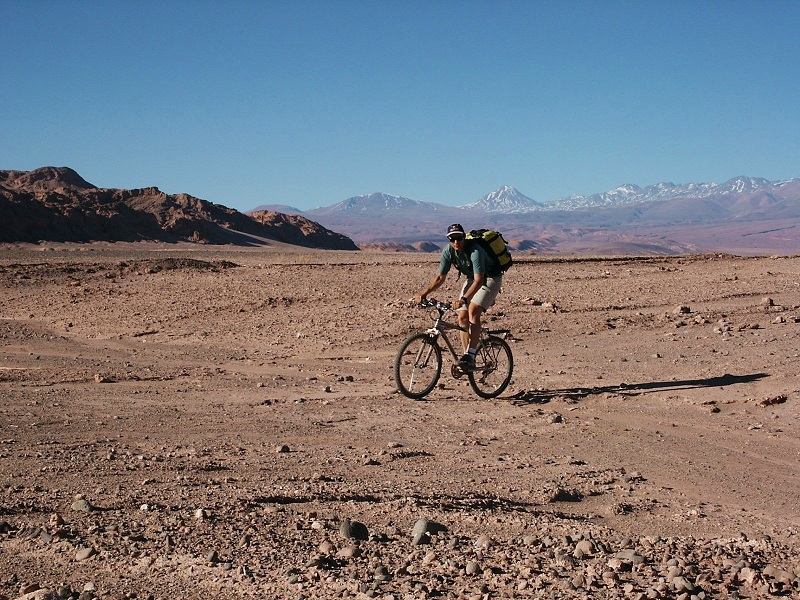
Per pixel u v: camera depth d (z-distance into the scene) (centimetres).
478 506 576
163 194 15738
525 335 1605
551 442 831
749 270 2686
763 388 1066
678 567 416
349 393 1098
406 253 5941
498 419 937
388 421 919
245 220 16612
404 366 1342
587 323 1717
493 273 1045
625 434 872
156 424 877
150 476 642
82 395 1057
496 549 456
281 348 1577
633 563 432
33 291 2438
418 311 1856
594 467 729
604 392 1092
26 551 448
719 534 543
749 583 399
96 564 427
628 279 2492
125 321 1942
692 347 1419
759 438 857
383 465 712
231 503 552
